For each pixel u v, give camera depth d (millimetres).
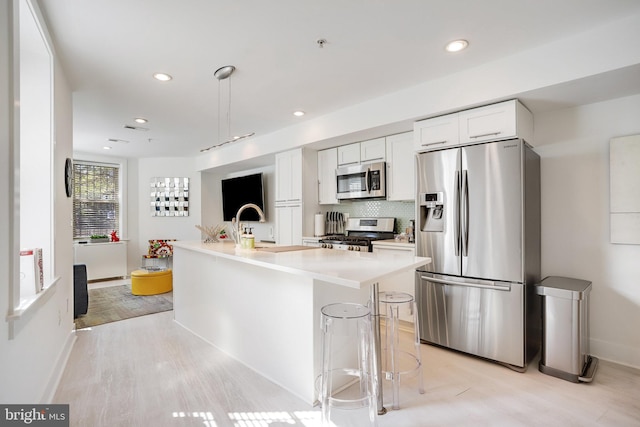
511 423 1813
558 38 2211
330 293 2127
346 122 3604
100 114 3779
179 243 3480
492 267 2576
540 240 2877
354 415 1902
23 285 1770
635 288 2475
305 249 2820
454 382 2283
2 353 1302
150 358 2672
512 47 2326
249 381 2301
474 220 2668
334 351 2150
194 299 3262
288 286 2188
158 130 4500
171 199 6559
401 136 3605
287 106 3543
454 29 2111
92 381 2281
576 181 2725
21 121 2127
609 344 2578
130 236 6395
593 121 2639
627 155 2467
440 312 2859
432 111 2867
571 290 2285
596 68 2086
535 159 2758
